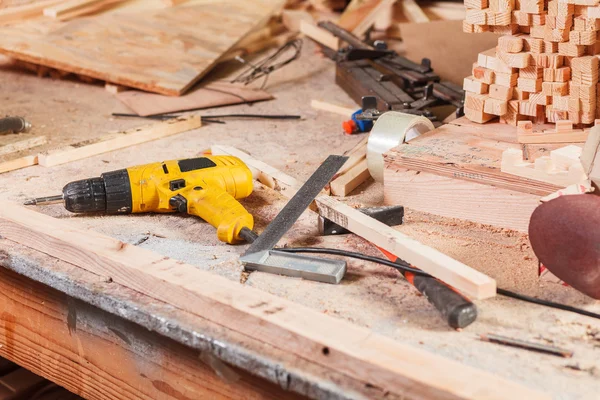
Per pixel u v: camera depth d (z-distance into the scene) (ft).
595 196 3.62
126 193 4.67
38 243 4.29
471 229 4.60
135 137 6.34
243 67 9.23
